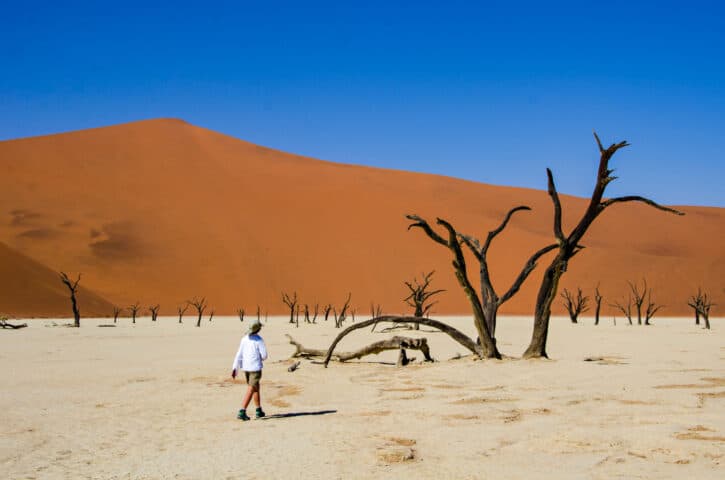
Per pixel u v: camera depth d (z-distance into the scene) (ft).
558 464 22.40
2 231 325.21
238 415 32.19
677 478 20.43
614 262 350.64
